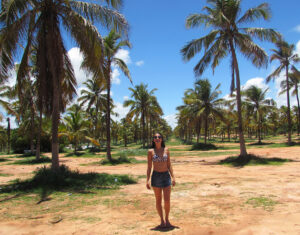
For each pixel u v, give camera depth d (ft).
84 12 29.68
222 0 48.60
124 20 30.25
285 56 86.94
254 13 47.73
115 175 33.63
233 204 18.66
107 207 19.04
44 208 19.20
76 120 108.58
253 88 121.60
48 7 31.30
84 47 30.71
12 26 27.35
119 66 55.62
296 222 13.93
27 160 79.00
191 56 52.47
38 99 34.14
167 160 14.66
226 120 111.24
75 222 15.55
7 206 20.06
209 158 67.41
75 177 31.53
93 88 107.45
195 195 22.35
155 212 17.39
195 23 50.90
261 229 13.04
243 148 49.65
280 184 25.53
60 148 148.46
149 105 116.26
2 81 30.27
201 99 112.16
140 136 303.27
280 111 175.32
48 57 32.35
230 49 51.98
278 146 99.60
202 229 13.47
